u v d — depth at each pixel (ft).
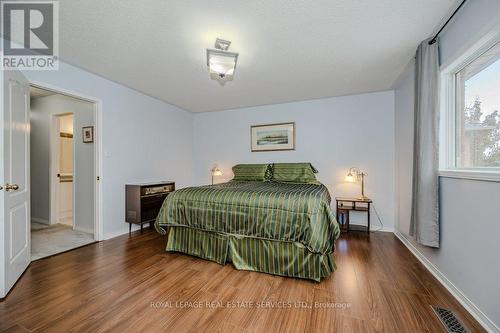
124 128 10.85
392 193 11.34
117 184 10.51
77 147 11.18
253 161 14.53
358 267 7.20
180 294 5.69
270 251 6.79
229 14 5.66
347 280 6.38
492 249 4.48
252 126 14.48
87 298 5.48
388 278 6.48
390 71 9.09
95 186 9.73
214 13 5.62
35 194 12.90
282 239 6.52
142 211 10.68
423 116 6.55
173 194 8.46
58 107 11.99
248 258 7.04
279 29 6.29
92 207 10.77
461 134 5.98
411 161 8.88
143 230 11.36
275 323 4.65
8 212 5.74
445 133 6.37
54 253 8.26
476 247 4.91
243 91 11.59
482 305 4.67
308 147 13.09
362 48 7.32
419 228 6.64
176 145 14.52
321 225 6.30
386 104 11.51
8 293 5.65
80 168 11.09
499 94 4.73
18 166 6.39
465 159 5.80
